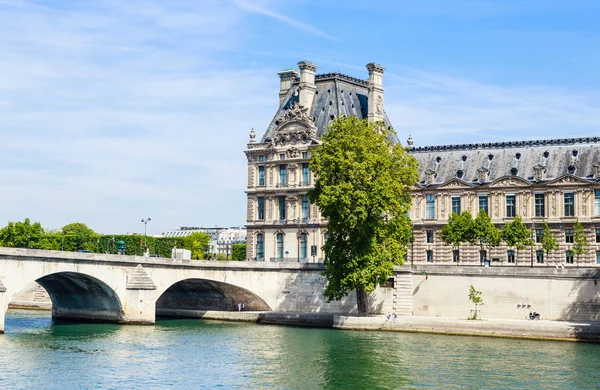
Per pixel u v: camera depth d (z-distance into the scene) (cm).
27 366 9519
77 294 14050
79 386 8681
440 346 11394
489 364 10031
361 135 13412
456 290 13875
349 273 13250
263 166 17500
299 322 14100
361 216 12925
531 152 16488
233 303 15262
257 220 17475
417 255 17000
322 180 13388
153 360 10100
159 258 13738
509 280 13525
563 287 13162
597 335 11825
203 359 10244
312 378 9262
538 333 12181
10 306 17475
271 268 15088
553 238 15112
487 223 15388
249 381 9106
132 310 13462
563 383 9069
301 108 17112
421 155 17575
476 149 17088
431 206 17025
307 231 16825
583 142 16150
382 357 10494
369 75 17300
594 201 15638
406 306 14162
